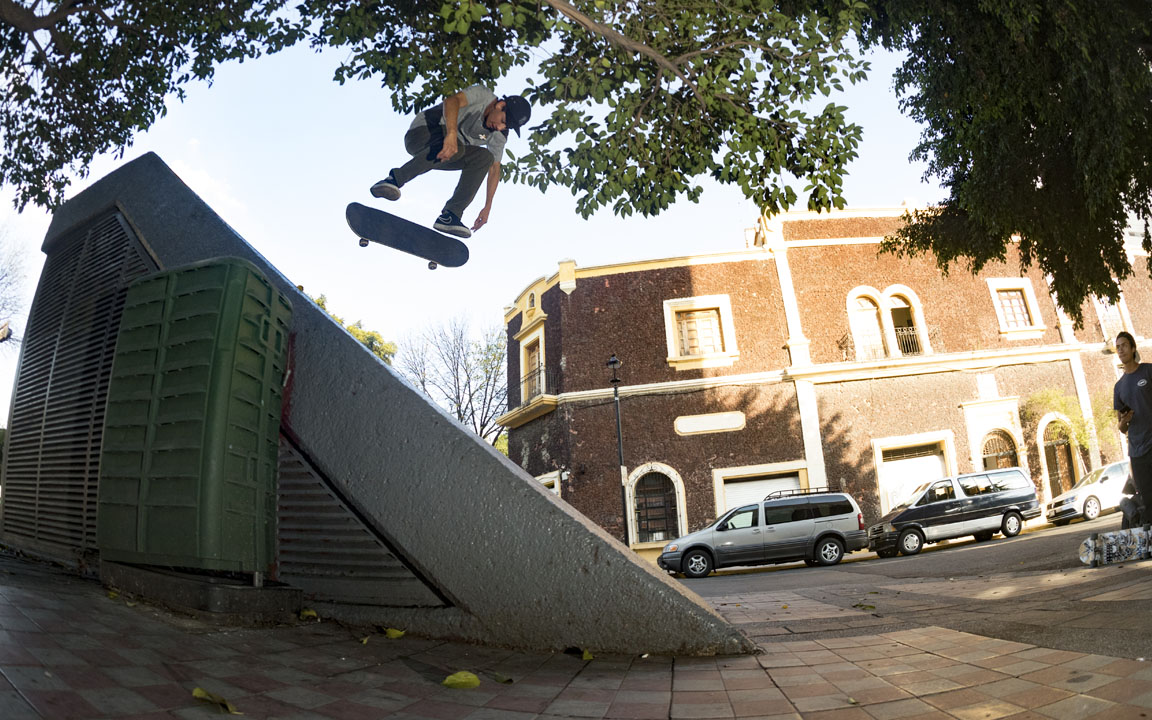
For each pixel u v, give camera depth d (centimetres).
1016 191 781
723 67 564
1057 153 751
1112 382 2138
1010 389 2067
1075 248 819
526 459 2267
